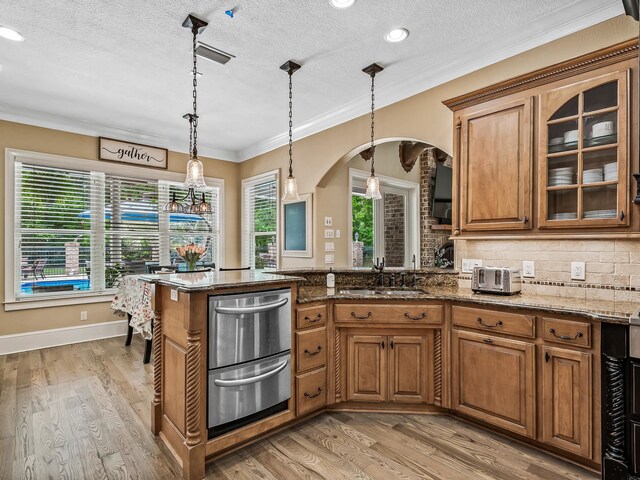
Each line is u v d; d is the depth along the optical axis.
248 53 2.72
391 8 2.21
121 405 2.62
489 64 2.70
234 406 2.01
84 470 1.89
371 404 2.59
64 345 4.13
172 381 2.07
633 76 1.94
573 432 1.89
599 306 1.97
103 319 4.45
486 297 2.33
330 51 2.71
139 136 4.71
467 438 2.21
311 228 4.34
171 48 2.64
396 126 3.32
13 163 3.86
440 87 3.00
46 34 2.45
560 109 2.20
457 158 2.68
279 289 2.26
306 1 2.13
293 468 1.92
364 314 2.51
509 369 2.13
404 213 5.71
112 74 3.05
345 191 4.66
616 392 1.72
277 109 3.87
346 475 1.86
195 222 5.31
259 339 2.13
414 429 2.33
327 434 2.27
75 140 4.24
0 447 2.08
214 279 2.22
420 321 2.45
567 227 2.17
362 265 5.15
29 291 3.98
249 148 5.41
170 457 2.01
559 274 2.39
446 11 2.25
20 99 3.59
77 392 2.84
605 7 2.15
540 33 2.41
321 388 2.47
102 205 4.46
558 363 1.95
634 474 1.67
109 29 2.40
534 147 2.29
